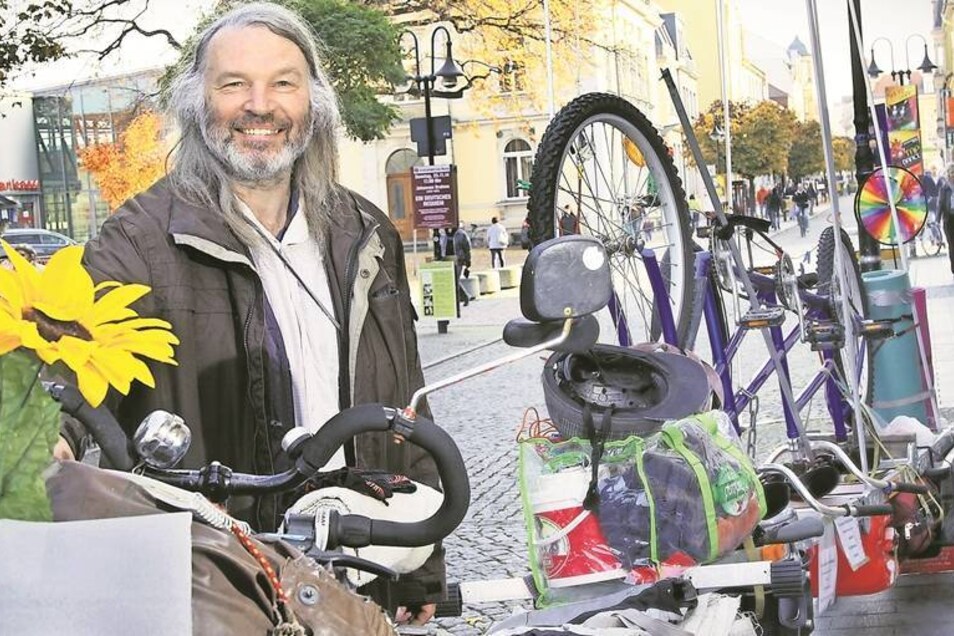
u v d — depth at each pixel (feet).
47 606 4.72
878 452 17.02
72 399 7.06
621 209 16.08
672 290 16.39
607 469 9.39
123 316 5.24
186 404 9.85
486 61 96.58
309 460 6.92
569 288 7.95
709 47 119.14
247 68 10.11
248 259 10.03
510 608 18.95
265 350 10.02
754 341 48.06
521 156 160.56
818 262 19.11
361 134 74.02
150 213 10.11
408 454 10.68
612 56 98.43
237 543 5.33
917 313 21.22
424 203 67.92
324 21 69.51
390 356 10.50
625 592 8.84
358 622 5.72
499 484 29.07
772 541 10.96
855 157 28.32
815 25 14.65
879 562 14.20
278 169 10.11
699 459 9.37
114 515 5.12
